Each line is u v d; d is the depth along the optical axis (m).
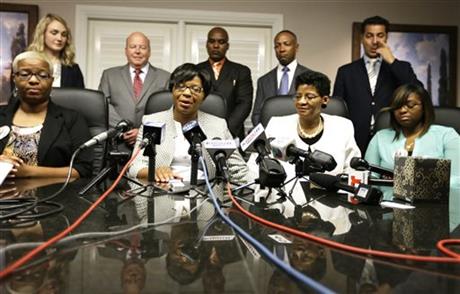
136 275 0.46
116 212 0.84
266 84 3.25
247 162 1.39
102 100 1.96
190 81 1.64
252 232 0.68
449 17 4.24
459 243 0.65
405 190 1.10
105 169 1.24
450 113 2.11
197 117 1.73
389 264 0.52
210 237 0.64
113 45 4.10
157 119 1.66
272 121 1.95
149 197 1.06
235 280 0.45
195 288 0.43
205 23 4.14
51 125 1.61
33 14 3.87
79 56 3.98
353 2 4.16
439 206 1.03
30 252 0.53
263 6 4.14
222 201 1.00
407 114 1.96
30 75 1.59
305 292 0.42
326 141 1.83
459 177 1.68
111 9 4.00
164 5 4.06
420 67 4.21
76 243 0.59
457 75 4.23
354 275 0.48
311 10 4.15
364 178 1.19
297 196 1.13
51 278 0.45
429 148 1.92
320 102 1.81
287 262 0.52
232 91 3.12
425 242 0.65
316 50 4.16
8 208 0.83
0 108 1.69
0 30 3.84
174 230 0.69
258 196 1.10
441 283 0.46
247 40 4.20
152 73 3.08
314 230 0.71
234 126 3.07
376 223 0.79
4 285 0.43
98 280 0.45
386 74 2.94
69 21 3.96
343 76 3.04
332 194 1.18
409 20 4.21
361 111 2.93
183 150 1.61
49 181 1.35
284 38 3.18
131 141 1.44
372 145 2.10
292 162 1.21
